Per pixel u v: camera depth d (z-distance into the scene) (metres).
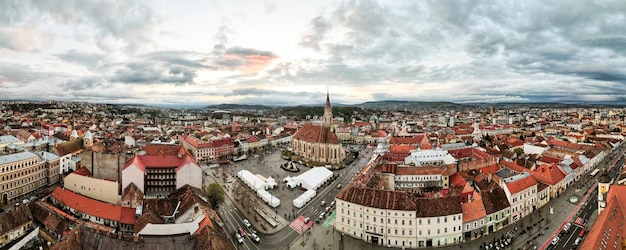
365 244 132.75
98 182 165.38
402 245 129.88
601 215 119.44
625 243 106.69
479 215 135.62
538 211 162.25
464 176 194.25
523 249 125.00
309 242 134.75
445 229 129.62
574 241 129.38
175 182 184.62
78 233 94.38
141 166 178.38
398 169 197.62
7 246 118.38
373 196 136.75
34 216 136.00
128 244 97.31
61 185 193.88
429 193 163.88
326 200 184.25
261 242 134.88
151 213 127.44
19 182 173.50
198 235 106.50
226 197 187.38
